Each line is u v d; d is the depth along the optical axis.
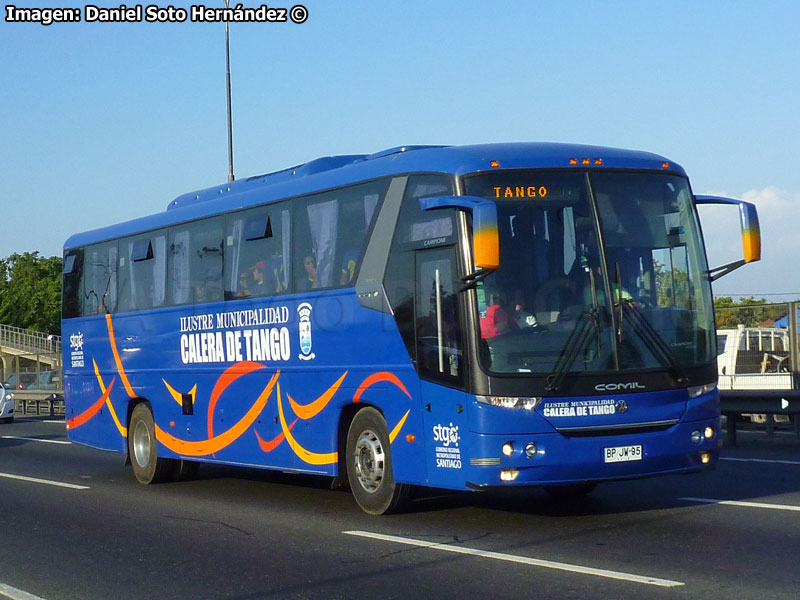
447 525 10.99
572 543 9.66
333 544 10.21
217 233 14.73
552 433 10.04
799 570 8.21
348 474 12.14
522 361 10.09
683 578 8.05
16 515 12.96
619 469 10.20
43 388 43.56
